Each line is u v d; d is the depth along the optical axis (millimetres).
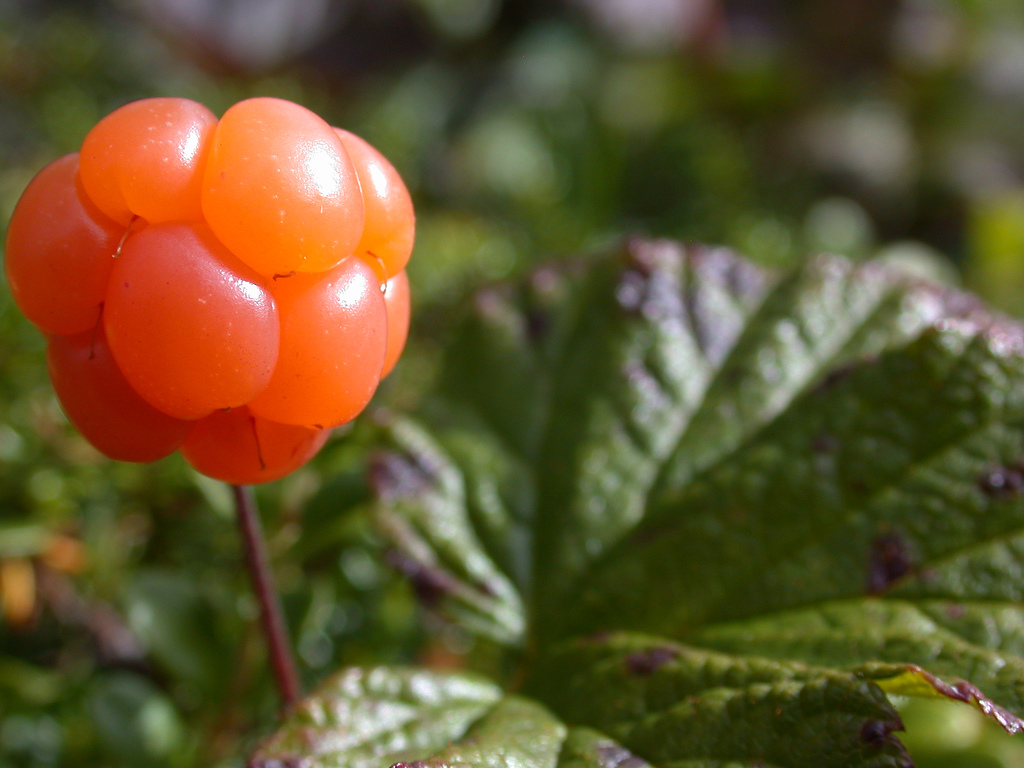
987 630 111
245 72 310
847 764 102
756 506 122
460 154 268
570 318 136
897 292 132
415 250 202
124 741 126
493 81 305
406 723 114
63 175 96
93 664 141
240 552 147
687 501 125
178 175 93
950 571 114
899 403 120
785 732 104
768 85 321
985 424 117
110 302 94
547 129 281
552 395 133
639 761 109
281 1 317
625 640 119
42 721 133
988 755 129
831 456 121
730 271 135
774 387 128
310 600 134
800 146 312
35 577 141
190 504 152
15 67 241
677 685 112
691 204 257
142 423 99
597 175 258
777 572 119
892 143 318
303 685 138
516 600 127
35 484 141
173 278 92
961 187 310
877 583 116
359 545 144
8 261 96
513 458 132
